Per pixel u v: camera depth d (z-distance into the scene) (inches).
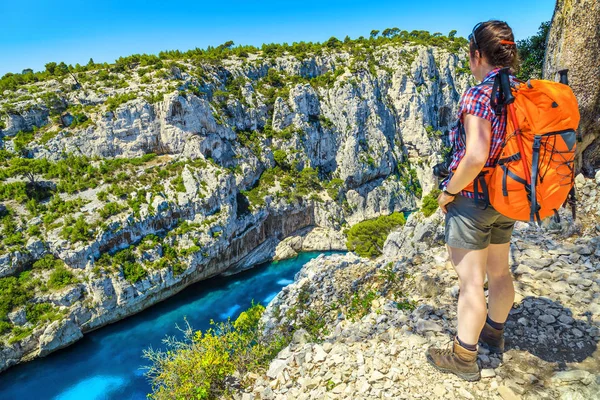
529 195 124.1
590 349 179.8
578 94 295.7
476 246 148.9
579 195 314.0
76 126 3090.6
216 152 3469.5
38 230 2488.9
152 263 2642.7
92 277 2374.5
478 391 165.0
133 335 2294.5
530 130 119.9
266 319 440.5
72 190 2797.7
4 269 2299.5
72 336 2206.0
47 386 1878.7
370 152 4448.8
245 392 240.7
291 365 231.3
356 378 194.2
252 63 4527.6
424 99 4778.5
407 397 170.7
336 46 5280.5
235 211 3196.4
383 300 305.6
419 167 4845.0
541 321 204.1
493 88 127.1
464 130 141.9
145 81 3501.5
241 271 3203.7
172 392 335.0
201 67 4013.3
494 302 176.7
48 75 3796.8
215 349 343.3
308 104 4288.9
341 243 3693.4
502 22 134.6
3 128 2997.0
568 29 292.0
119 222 2600.9
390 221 2488.9
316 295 404.8
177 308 2593.5
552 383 163.3
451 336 206.7
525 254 277.1
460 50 5231.3
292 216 3722.9
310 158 4215.1
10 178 2701.8
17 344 2033.7
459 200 147.9
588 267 243.9
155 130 3238.2
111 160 3095.5
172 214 2886.3
